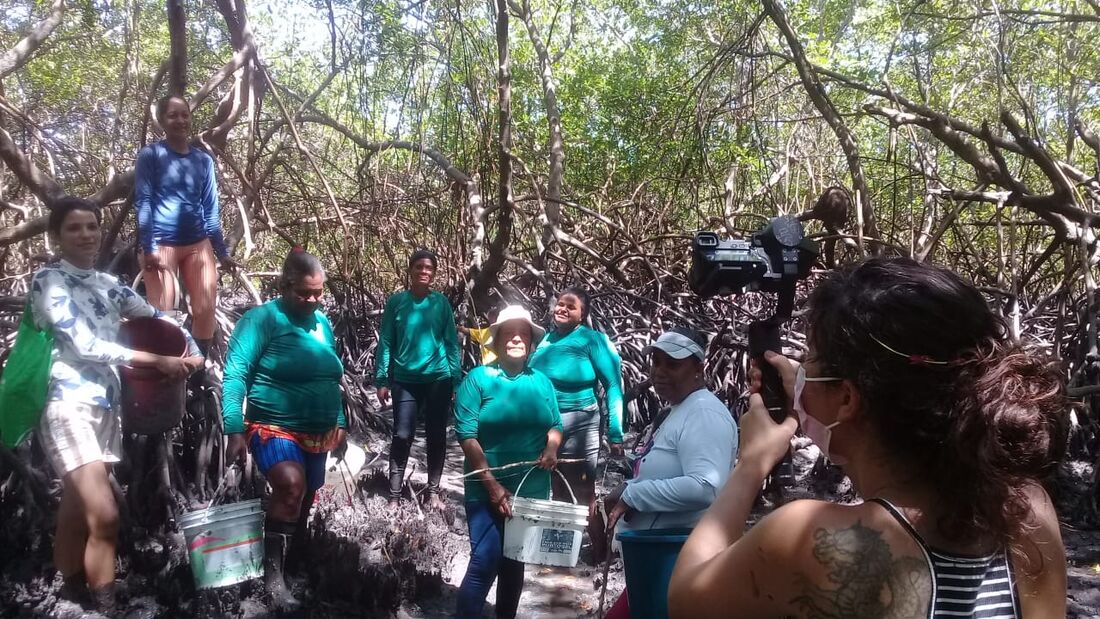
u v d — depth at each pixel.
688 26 11.88
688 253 10.77
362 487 5.76
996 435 1.10
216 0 6.68
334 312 10.54
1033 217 9.95
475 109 7.93
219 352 5.85
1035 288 10.31
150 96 6.43
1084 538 5.32
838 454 1.30
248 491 5.29
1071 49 9.21
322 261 10.80
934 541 1.17
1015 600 1.19
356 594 4.00
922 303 1.17
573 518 3.33
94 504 3.49
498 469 3.38
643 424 8.69
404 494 5.64
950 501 1.16
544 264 9.79
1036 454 1.11
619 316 9.86
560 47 14.20
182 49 5.93
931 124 7.23
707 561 1.34
